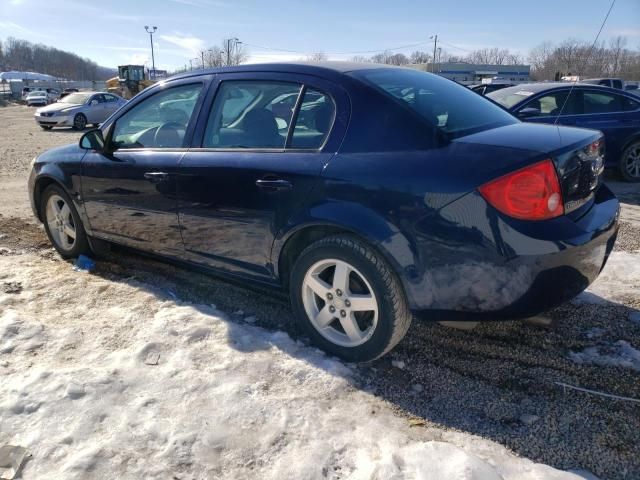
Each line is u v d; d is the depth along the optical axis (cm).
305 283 301
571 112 784
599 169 284
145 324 334
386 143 270
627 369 287
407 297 266
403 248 258
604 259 280
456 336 324
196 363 289
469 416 252
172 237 363
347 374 282
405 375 285
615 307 357
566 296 254
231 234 326
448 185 245
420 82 323
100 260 454
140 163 367
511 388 273
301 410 252
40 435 232
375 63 350
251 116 321
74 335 318
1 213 633
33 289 389
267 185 297
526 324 337
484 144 254
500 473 214
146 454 222
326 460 220
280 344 311
